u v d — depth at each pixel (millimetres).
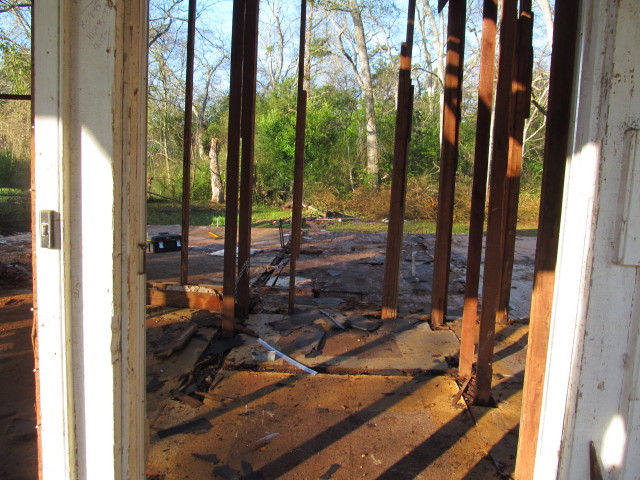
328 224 14453
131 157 1428
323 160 21828
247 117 4383
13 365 3482
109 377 1421
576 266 1421
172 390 3227
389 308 4863
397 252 4766
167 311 4879
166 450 2549
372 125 20578
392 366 3676
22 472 2314
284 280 6711
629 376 1375
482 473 2395
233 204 4078
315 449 2580
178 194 22094
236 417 2902
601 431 1423
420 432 2764
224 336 4219
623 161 1305
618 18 1266
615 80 1286
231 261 4133
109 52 1311
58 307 1375
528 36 4055
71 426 1440
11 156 13016
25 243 8453
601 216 1337
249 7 4125
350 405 3072
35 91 1312
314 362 3729
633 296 1346
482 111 3135
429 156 22203
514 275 7219
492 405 3092
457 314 5223
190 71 4859
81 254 1379
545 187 1951
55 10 1277
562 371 1486
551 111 1912
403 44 4301
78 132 1338
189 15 4785
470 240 3346
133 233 1472
